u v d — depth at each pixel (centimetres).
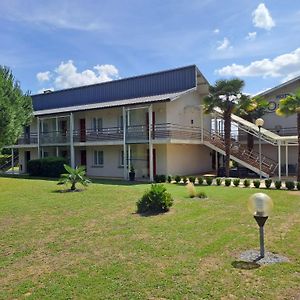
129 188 1878
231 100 2483
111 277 618
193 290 555
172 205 1308
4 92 2078
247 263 676
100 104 2956
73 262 709
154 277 612
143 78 3134
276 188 1848
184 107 2816
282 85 3016
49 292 563
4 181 2352
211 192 1711
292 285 569
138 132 2555
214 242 825
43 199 1511
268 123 3144
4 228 1012
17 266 697
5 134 2028
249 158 2642
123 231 948
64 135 3195
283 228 962
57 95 3788
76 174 1820
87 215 1173
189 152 2927
